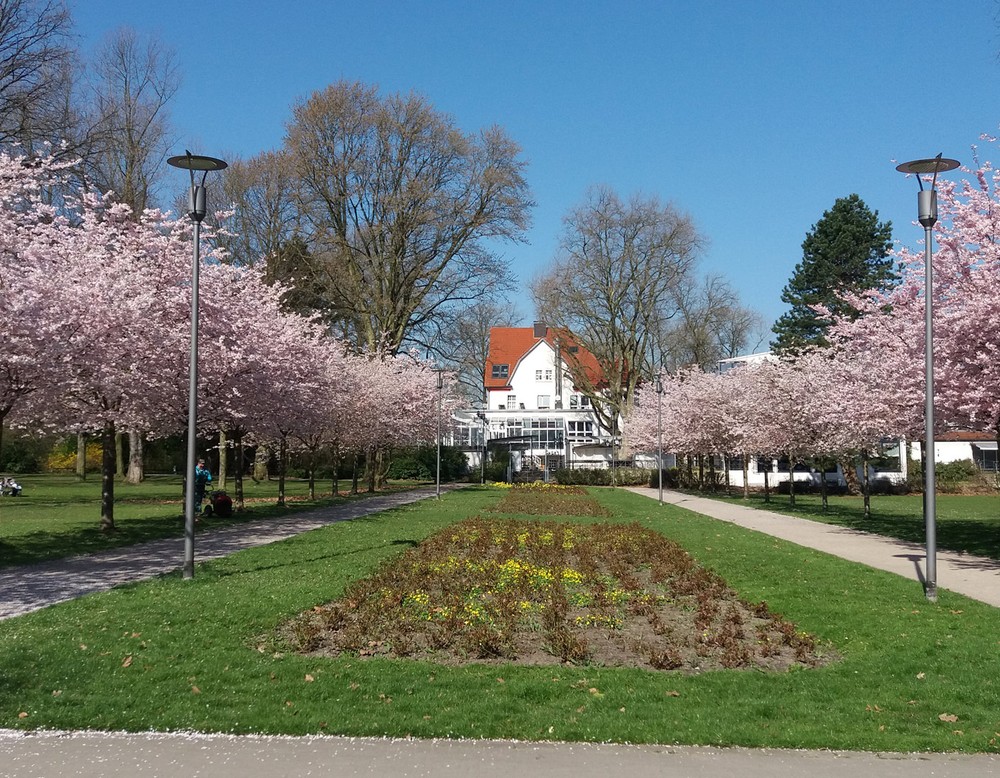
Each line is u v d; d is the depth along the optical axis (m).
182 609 9.77
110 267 17.66
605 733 6.06
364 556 14.80
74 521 21.80
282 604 10.08
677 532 20.52
